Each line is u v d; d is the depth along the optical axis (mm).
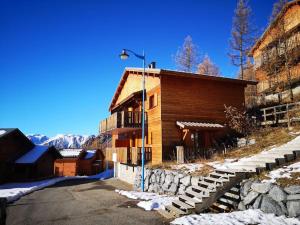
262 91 29328
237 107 22766
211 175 11453
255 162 11383
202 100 21422
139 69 24516
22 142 34250
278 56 26594
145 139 22734
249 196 9094
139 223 8789
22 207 13609
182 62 43156
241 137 20422
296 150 10852
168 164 16984
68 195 17359
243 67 39312
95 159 55438
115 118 23031
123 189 19531
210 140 20359
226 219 8055
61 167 49688
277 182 8562
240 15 38656
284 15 27359
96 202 13477
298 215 7492
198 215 8844
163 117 19812
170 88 20484
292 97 22703
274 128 18469
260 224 7355
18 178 31734
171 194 14094
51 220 10016
